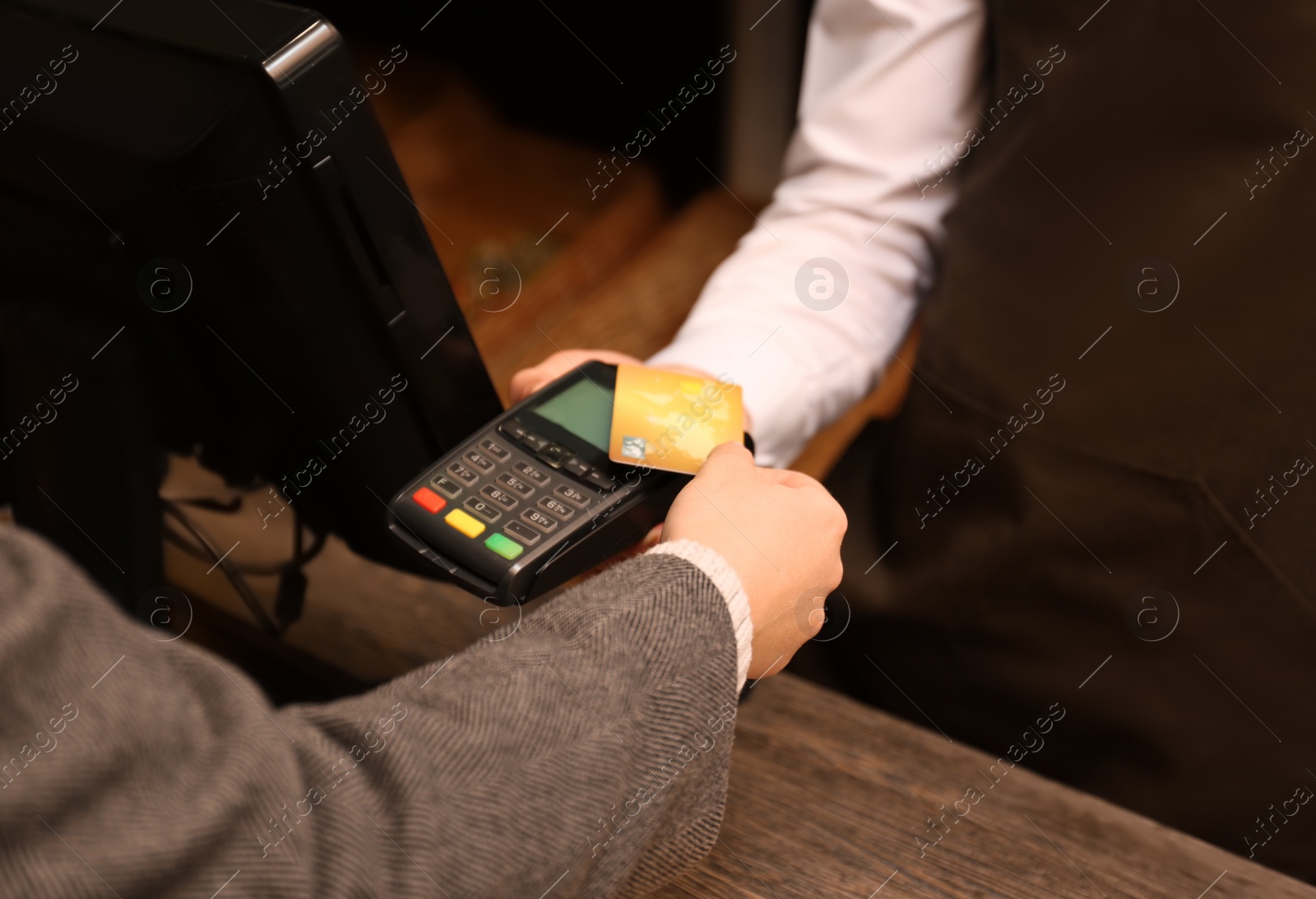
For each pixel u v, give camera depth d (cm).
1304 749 79
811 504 51
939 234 90
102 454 62
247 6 45
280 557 68
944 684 89
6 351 62
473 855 34
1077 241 74
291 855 31
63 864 28
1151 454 75
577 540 52
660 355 80
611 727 39
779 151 230
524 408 59
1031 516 81
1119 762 85
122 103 46
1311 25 62
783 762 58
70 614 30
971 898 51
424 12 245
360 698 39
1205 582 76
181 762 31
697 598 44
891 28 85
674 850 45
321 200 45
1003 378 80
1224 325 70
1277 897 51
